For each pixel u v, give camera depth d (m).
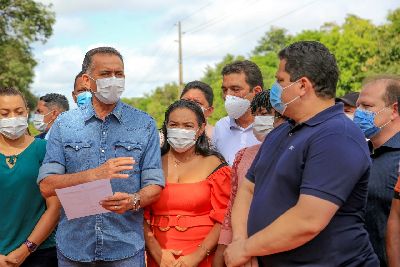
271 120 3.82
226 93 4.96
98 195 3.34
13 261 3.95
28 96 29.14
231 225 3.22
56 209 4.03
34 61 29.70
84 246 3.64
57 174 3.63
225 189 4.02
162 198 4.04
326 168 2.60
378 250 3.53
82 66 3.73
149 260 4.08
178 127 4.04
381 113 3.65
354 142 2.66
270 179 2.87
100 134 3.70
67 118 3.75
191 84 5.84
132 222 3.72
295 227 2.61
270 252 2.73
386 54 30.38
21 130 4.09
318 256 2.71
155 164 3.75
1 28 28.95
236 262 2.86
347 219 2.73
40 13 29.53
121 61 3.68
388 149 3.58
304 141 2.73
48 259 4.25
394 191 3.40
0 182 4.01
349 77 33.62
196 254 3.94
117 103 3.74
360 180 2.70
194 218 4.03
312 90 2.80
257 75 4.94
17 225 4.05
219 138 5.18
